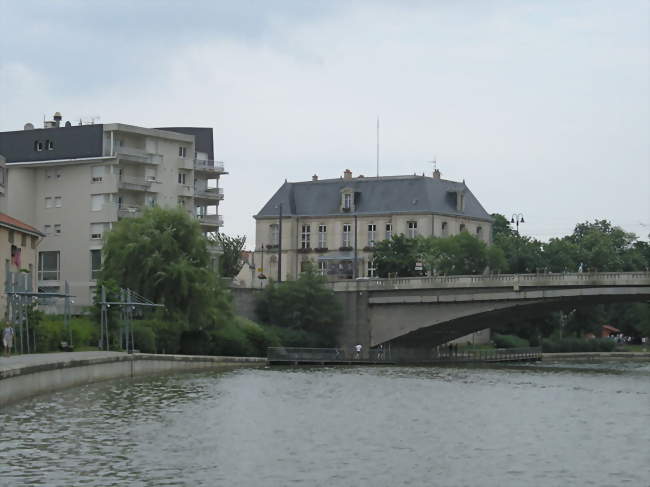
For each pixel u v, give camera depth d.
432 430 49.62
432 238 151.50
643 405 64.06
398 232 164.12
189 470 37.00
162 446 42.16
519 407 62.03
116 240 102.44
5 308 87.81
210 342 105.56
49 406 54.31
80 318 93.88
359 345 123.19
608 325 198.38
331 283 126.44
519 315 124.06
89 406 55.34
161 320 99.69
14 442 42.00
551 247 184.25
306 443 44.06
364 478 36.31
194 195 132.50
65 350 81.62
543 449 43.81
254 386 74.44
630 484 36.09
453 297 118.81
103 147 123.00
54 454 39.47
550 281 112.12
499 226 196.12
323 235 169.25
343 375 92.25
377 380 85.38
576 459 41.19
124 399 60.16
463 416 56.31
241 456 40.16
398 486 35.19
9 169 126.38
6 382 53.03
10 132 127.75
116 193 122.38
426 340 132.25
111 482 34.66
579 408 61.94
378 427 50.31
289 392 69.88
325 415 55.25
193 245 104.44
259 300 124.62
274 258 170.75
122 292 89.56
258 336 113.31
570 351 160.12
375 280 123.88
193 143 132.62
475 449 43.50
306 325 124.69
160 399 61.28
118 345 90.44
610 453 42.88
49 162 124.50
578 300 113.12
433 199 164.25
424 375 94.62
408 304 122.50
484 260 148.88
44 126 135.38
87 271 123.44
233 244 154.25
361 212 166.62
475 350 137.38
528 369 111.31
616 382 86.81
